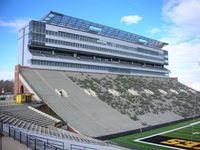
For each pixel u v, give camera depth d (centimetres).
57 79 6166
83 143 2962
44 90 5288
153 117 6206
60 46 6981
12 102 4944
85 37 7662
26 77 5600
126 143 4041
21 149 1778
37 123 3581
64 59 7012
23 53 6850
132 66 9519
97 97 6075
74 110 4906
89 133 4203
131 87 7919
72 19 7338
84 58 7775
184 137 4597
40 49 6781
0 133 2162
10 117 3253
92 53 7869
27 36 6631
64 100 5188
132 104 6544
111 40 8569
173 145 4022
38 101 4850
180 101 8469
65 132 3628
